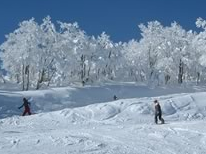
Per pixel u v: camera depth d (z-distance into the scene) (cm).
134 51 9331
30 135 1956
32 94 5600
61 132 2080
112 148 1703
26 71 7306
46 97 5631
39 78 7125
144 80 8869
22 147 1703
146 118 3011
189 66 8269
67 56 7350
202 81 8669
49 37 7256
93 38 7950
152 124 2517
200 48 7256
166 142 1869
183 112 3356
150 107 3259
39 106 5250
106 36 8419
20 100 5191
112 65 8369
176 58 8244
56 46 7269
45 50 7188
